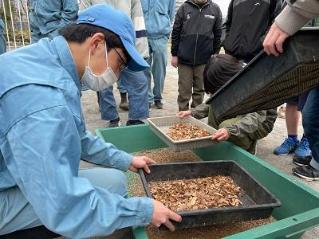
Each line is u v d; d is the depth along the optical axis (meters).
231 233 1.54
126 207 1.07
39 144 0.91
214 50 3.79
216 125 2.41
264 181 1.80
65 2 3.25
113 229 1.04
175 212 1.27
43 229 1.22
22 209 1.13
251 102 1.50
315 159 2.07
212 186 1.73
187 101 3.89
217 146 2.20
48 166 0.91
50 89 0.98
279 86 1.29
